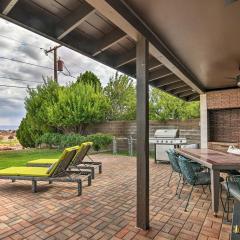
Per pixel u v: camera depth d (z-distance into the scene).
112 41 3.33
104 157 9.48
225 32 3.20
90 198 4.07
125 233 2.76
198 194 4.30
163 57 3.67
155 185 4.97
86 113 11.52
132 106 14.37
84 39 3.46
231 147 4.90
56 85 12.91
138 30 2.77
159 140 7.95
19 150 11.47
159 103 12.54
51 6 2.64
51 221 3.10
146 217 2.87
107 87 14.84
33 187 4.39
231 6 2.53
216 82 6.73
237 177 3.08
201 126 8.12
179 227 2.93
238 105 7.31
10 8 2.32
